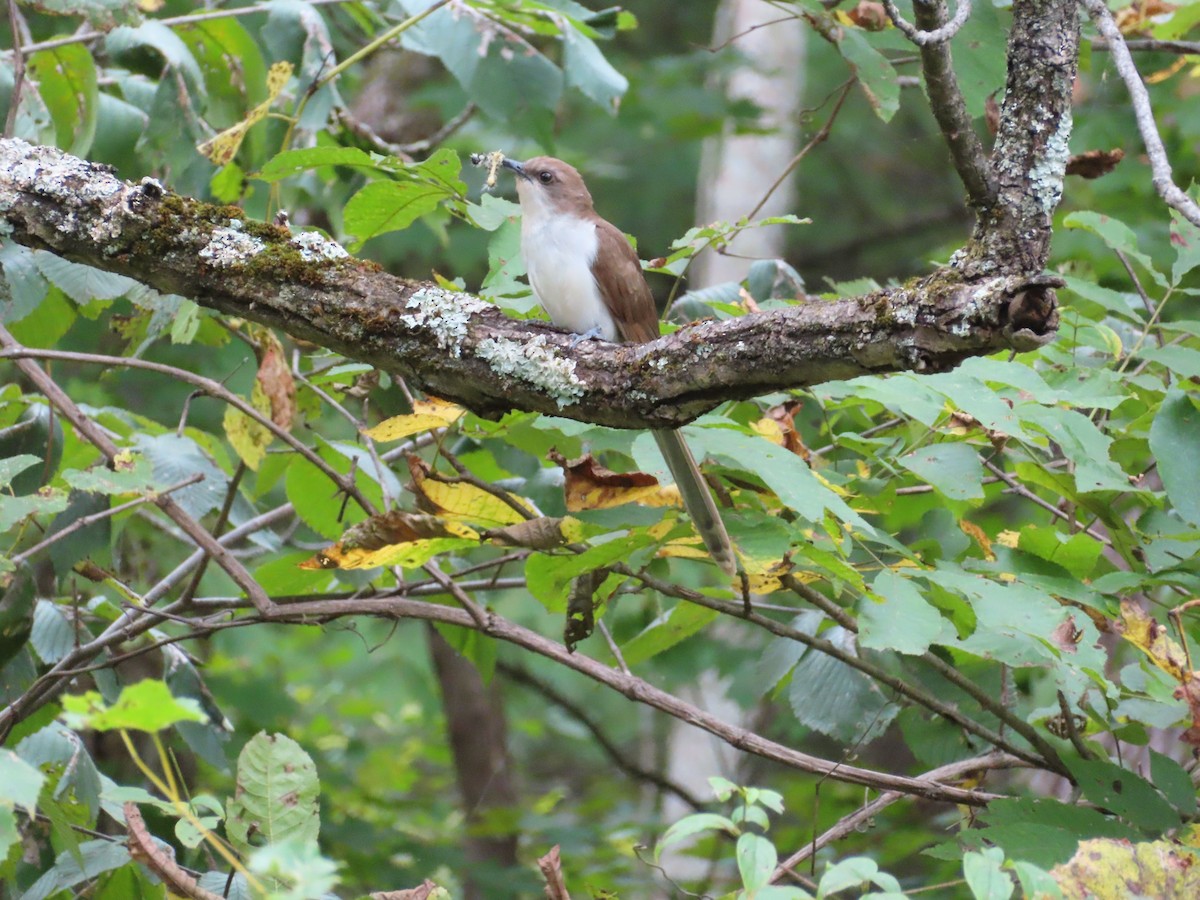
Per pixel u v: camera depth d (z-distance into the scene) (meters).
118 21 8.81
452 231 19.34
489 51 10.63
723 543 6.80
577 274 9.45
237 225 6.43
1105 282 14.16
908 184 27.27
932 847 6.58
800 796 13.88
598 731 14.90
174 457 9.04
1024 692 10.52
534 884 13.91
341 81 15.35
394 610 8.14
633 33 24.39
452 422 7.29
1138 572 7.48
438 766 23.03
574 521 6.80
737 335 5.46
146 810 8.82
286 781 5.94
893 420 9.20
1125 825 6.63
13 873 7.54
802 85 22.22
